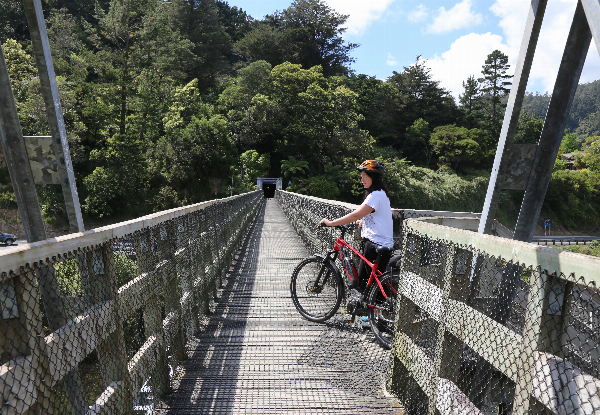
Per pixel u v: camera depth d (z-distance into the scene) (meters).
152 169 44.22
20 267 1.10
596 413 0.97
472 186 58.22
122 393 1.78
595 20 1.36
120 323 1.82
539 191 2.59
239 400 2.58
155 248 2.67
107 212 39.28
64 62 45.50
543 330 1.20
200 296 4.16
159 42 47.00
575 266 1.06
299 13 76.00
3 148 2.17
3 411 1.02
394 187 51.69
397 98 73.50
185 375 2.94
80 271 1.68
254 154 54.47
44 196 36.28
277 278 6.17
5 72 2.11
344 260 4.04
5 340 1.12
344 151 57.84
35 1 2.15
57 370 1.30
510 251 1.37
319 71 64.19
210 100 64.94
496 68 73.56
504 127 2.57
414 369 2.32
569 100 2.43
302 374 2.97
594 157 73.00
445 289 1.90
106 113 42.66
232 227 7.47
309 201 8.31
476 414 1.59
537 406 1.25
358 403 2.56
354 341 3.62
